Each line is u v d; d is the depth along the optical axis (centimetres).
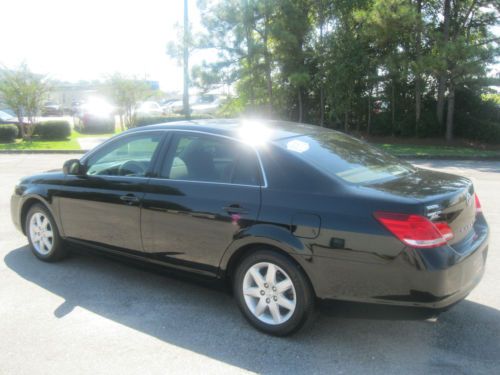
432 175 407
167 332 380
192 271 411
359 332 379
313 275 344
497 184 1052
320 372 323
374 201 330
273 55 2189
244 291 382
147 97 2556
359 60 2069
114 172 473
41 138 2266
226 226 380
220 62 2136
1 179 1134
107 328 386
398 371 323
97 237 479
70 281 486
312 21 2225
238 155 395
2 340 365
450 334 375
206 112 3575
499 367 328
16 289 464
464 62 1789
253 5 2033
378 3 1831
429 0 2069
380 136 2291
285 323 362
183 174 421
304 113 2480
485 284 470
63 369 327
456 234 341
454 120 2091
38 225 540
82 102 5975
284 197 360
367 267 326
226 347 357
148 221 430
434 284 313
